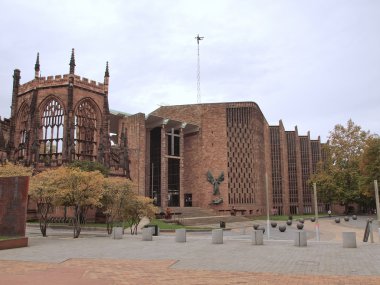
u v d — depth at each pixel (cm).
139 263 1559
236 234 3831
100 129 5769
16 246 2153
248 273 1304
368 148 6981
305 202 11425
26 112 5981
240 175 8288
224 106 8506
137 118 7312
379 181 6762
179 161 8512
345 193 8412
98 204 3120
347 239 2053
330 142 9031
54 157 5850
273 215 9350
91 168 4856
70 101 5584
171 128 8306
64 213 4609
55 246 2236
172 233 3841
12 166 4081
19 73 6188
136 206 3384
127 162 6016
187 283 1145
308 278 1198
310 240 2838
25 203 2286
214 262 1566
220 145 8312
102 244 2352
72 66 5719
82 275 1297
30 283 1163
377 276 1228
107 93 6184
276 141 10731
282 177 10531
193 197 8362
